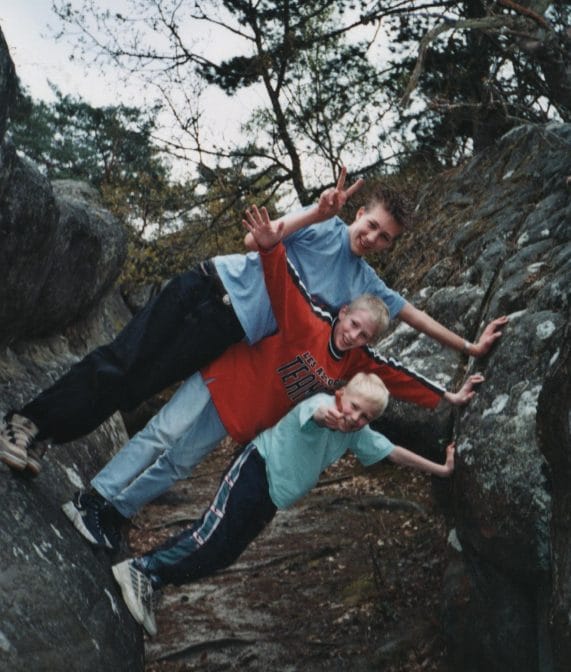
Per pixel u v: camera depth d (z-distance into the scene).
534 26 6.97
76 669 2.60
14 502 3.01
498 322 3.72
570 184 4.62
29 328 5.09
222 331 3.31
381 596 4.87
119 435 6.16
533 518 3.11
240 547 3.49
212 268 3.35
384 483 7.05
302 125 12.30
